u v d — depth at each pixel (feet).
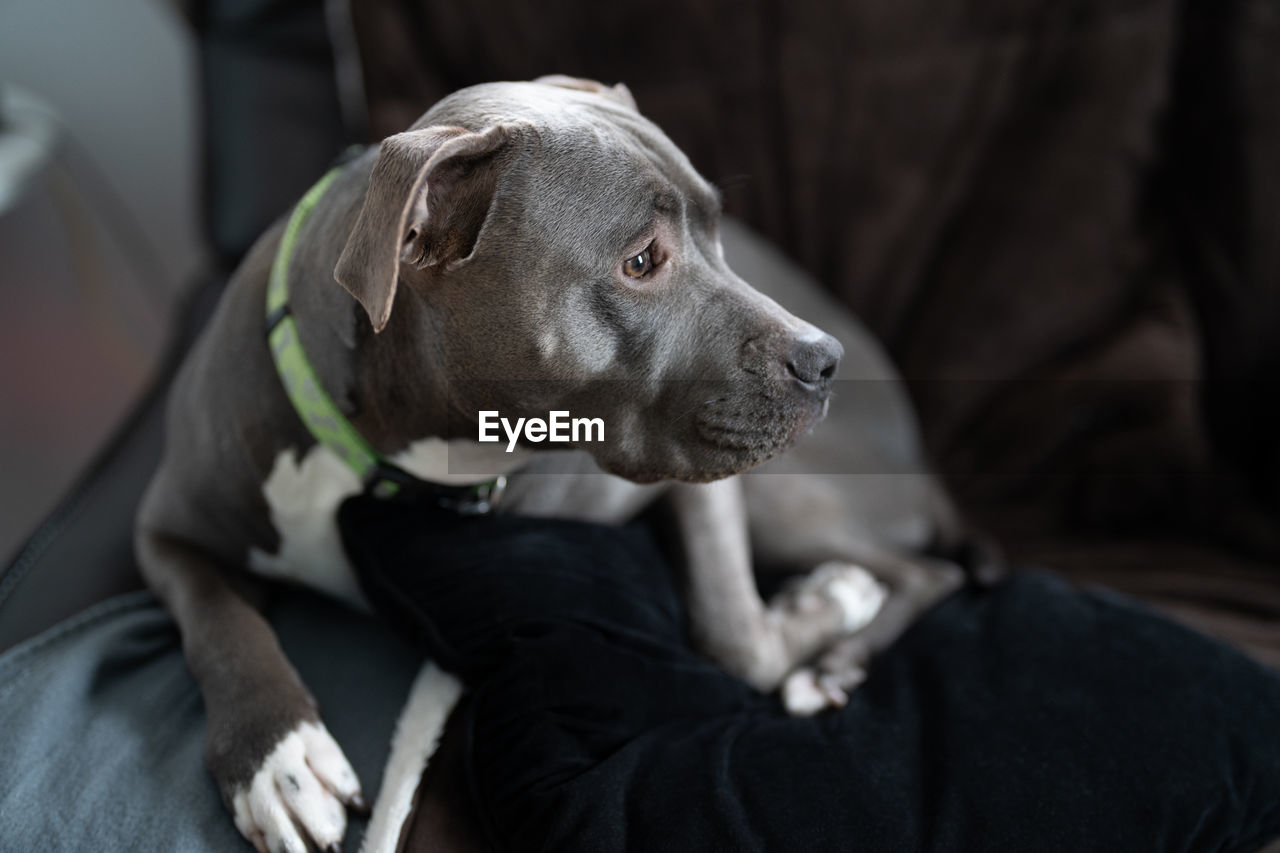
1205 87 6.34
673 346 3.73
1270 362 6.29
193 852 3.39
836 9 6.49
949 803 3.60
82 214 8.64
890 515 5.79
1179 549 6.06
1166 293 6.45
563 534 4.26
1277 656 4.93
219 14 6.61
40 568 4.72
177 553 4.47
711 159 6.74
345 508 4.17
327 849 3.41
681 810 3.46
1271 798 3.82
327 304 3.79
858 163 6.72
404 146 3.12
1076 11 6.40
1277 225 6.19
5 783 3.52
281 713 3.64
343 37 6.67
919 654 4.61
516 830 3.48
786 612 5.06
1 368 8.91
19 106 7.59
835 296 6.88
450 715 3.93
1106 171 6.46
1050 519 6.45
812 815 3.51
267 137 6.68
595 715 3.76
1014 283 6.61
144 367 9.22
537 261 3.46
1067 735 3.91
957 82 6.59
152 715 3.88
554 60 6.61
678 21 6.51
